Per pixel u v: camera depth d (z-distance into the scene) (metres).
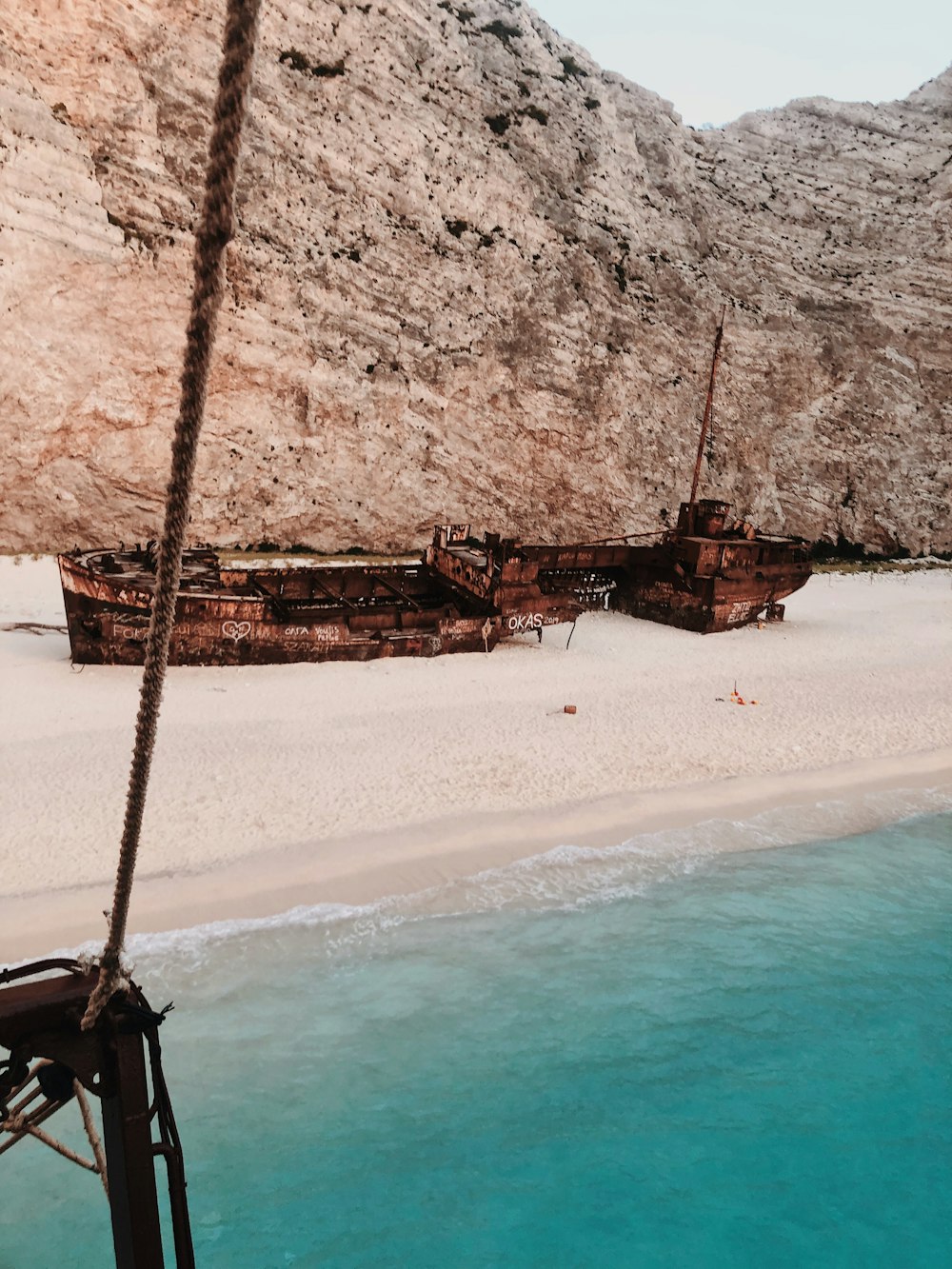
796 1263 7.92
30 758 14.60
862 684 22.91
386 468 35.44
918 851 14.31
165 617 2.85
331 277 34.75
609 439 41.34
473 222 39.38
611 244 43.69
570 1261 7.67
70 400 28.14
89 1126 5.34
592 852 13.38
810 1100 9.63
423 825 13.49
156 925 10.67
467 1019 10.09
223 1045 9.38
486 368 38.31
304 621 21.92
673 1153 8.93
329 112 35.97
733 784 15.93
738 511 46.38
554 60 45.84
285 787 14.34
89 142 29.48
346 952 10.79
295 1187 8.16
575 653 25.09
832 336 51.03
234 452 32.00
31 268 27.45
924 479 52.62
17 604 24.41
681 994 10.83
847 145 57.91
